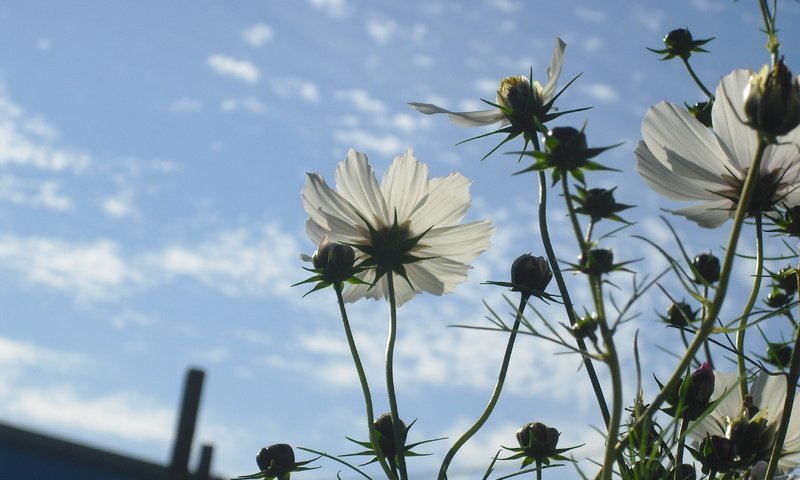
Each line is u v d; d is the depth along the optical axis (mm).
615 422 384
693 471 456
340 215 563
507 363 483
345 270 534
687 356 384
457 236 566
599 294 392
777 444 432
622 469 438
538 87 575
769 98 383
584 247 400
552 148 421
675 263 397
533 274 514
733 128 467
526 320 426
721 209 471
